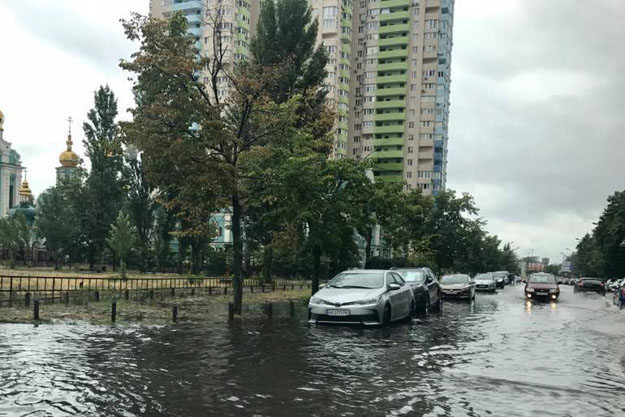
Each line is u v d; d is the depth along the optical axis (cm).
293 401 615
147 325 1291
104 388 656
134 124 1508
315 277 2103
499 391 678
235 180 1537
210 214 1877
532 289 2948
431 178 9444
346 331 1254
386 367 824
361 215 2111
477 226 5253
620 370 845
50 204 4738
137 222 4541
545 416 569
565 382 742
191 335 1139
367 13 9906
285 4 3453
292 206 1862
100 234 4559
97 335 1101
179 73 1482
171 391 650
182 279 2894
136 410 568
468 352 986
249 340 1080
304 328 1288
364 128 9819
